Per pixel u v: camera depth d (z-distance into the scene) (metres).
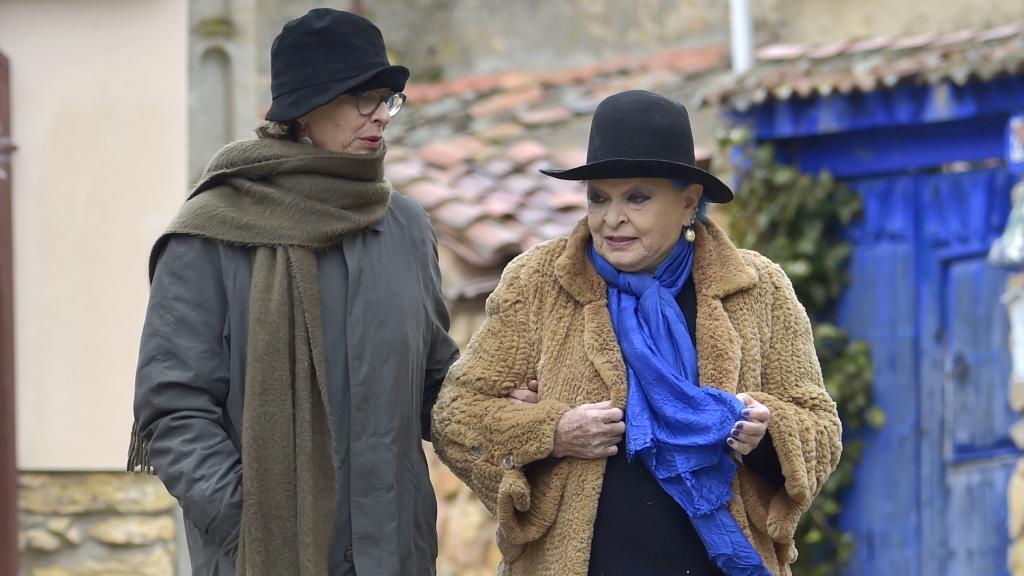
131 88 15.55
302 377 8.95
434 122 26.86
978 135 19.59
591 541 8.94
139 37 15.58
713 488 8.78
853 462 20.66
